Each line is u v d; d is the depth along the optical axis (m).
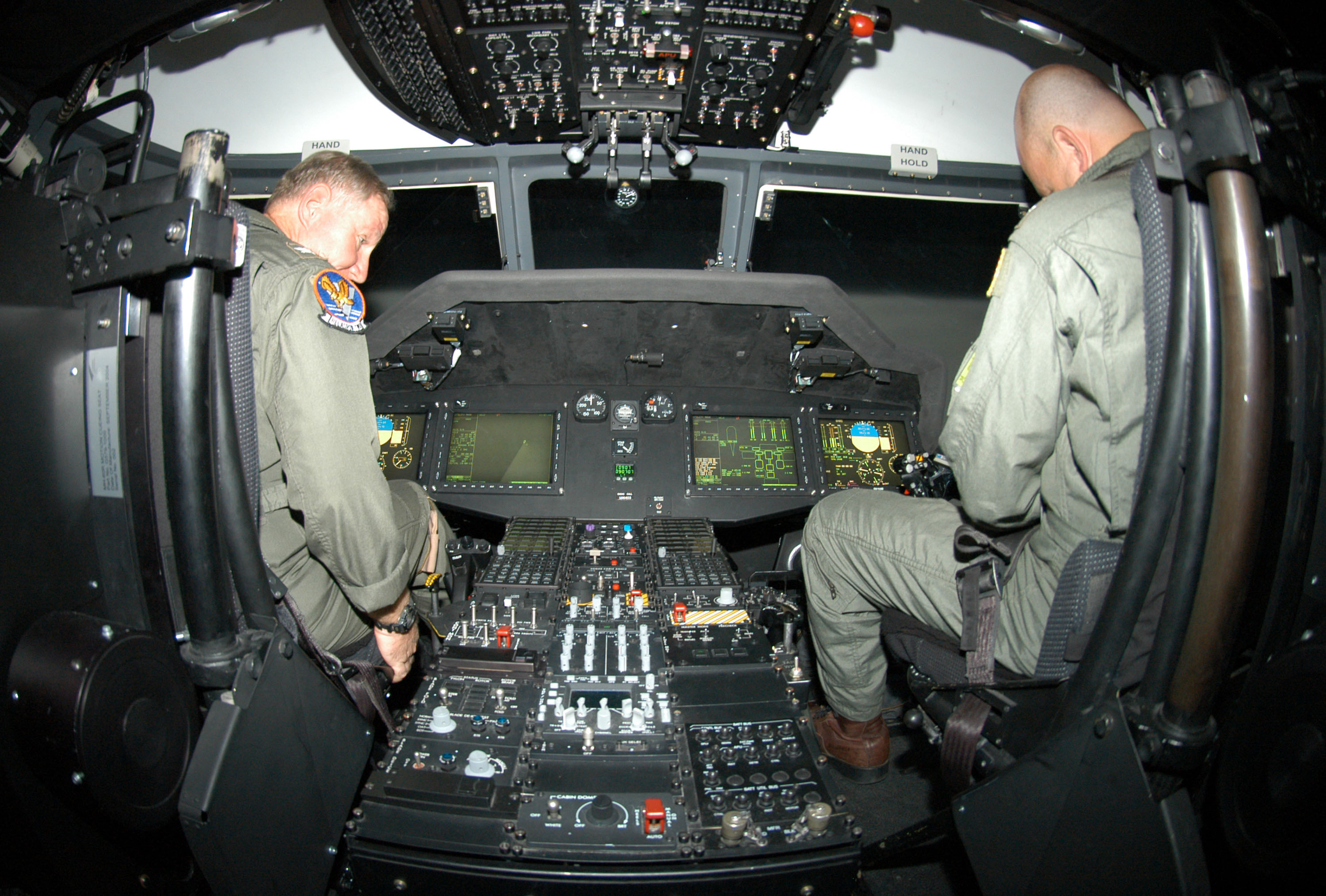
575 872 1.30
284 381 1.45
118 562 1.24
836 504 1.91
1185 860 1.10
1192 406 1.06
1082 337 1.24
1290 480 1.24
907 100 3.01
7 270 1.10
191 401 1.14
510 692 1.74
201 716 1.30
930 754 2.53
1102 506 1.28
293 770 1.34
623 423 3.08
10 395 1.09
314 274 1.51
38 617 1.13
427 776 1.45
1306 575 1.28
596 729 1.60
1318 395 1.23
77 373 1.21
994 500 1.37
